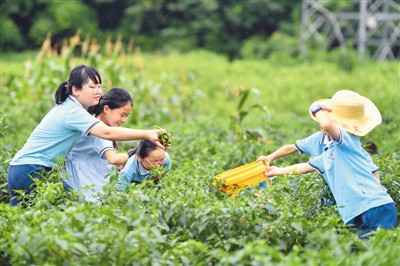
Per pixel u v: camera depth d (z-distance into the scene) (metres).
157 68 35.00
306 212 8.38
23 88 20.48
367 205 8.14
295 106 27.66
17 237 6.72
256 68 37.38
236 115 16.11
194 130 16.41
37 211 7.14
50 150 8.78
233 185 8.52
